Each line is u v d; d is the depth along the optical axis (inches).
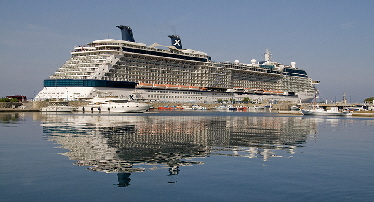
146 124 2871.6
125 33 7170.3
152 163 1213.1
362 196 890.1
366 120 4180.6
